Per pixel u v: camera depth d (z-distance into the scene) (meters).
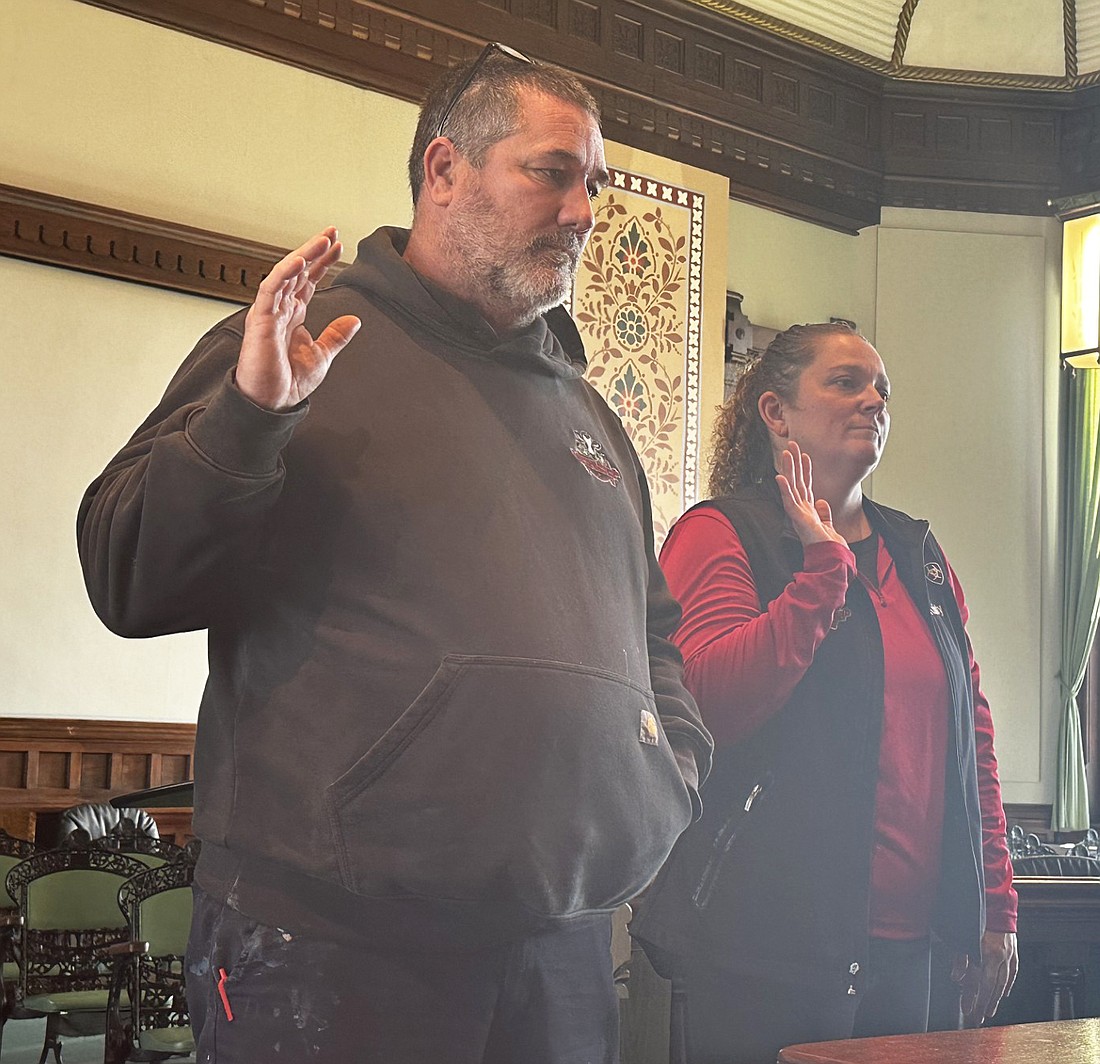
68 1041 5.40
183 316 6.52
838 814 2.11
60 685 6.11
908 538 2.40
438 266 1.74
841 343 2.40
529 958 1.56
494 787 1.49
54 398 6.14
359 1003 1.48
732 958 2.07
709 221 8.35
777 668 2.04
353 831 1.47
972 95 9.28
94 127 6.25
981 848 2.32
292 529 1.55
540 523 1.64
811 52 8.87
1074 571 9.02
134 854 4.85
